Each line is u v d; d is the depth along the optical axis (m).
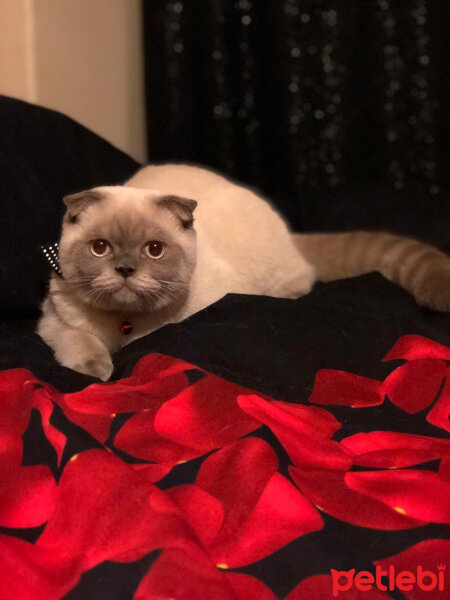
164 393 1.01
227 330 1.26
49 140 1.70
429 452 0.89
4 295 1.46
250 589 0.66
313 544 0.71
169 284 1.28
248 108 2.70
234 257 1.57
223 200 1.62
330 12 2.64
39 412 0.90
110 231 1.25
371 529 0.74
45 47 2.00
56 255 1.37
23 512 0.77
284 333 1.26
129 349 1.25
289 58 2.61
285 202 2.42
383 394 1.09
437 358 1.18
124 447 0.88
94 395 0.99
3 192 1.52
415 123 2.71
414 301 1.57
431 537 0.73
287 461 0.86
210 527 0.74
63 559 0.70
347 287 1.56
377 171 2.75
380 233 1.90
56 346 1.31
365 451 0.91
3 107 1.63
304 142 2.73
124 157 1.98
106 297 1.25
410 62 2.67
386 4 2.63
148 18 2.50
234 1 2.62
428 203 2.38
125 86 2.47
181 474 0.83
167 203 1.31
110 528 0.71
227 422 0.94
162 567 0.64
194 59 2.61
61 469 0.80
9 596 0.62
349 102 2.71
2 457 0.85
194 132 2.66
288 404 1.02
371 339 1.26
